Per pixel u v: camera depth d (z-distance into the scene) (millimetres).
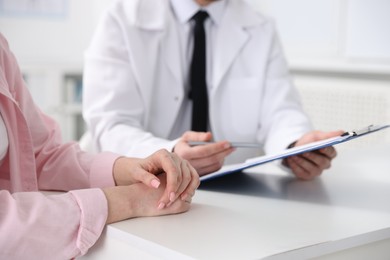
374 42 2635
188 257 728
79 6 3869
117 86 1717
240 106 1826
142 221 894
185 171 958
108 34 1771
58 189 1140
